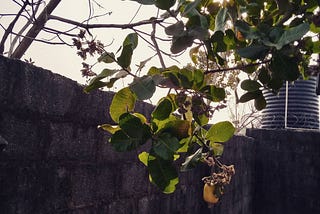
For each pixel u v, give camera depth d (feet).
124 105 4.12
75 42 4.97
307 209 20.27
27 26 7.97
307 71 5.29
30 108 5.82
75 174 6.87
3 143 4.79
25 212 5.74
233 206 17.26
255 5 4.66
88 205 7.20
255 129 21.97
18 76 5.61
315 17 4.53
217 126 4.83
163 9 4.11
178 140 4.01
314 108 23.18
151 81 3.86
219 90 4.43
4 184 5.41
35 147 5.96
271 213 21.11
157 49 4.62
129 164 8.65
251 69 5.40
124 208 8.42
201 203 13.15
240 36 4.55
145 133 3.95
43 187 6.11
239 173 18.35
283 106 23.08
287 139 21.12
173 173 4.03
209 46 4.50
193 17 4.29
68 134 6.71
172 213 10.97
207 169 13.05
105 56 4.02
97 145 7.50
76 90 6.88
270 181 21.34
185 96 4.22
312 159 20.43
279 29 3.88
